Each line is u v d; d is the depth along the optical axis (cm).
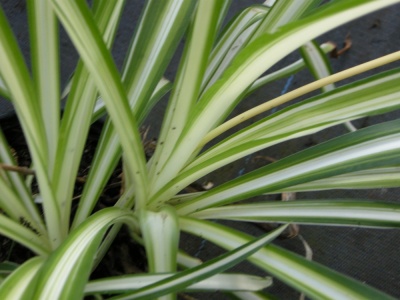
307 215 30
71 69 59
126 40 61
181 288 23
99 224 25
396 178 31
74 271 20
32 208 34
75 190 41
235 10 63
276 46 21
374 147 26
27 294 20
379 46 61
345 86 27
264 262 26
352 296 23
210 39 25
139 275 26
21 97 25
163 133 32
